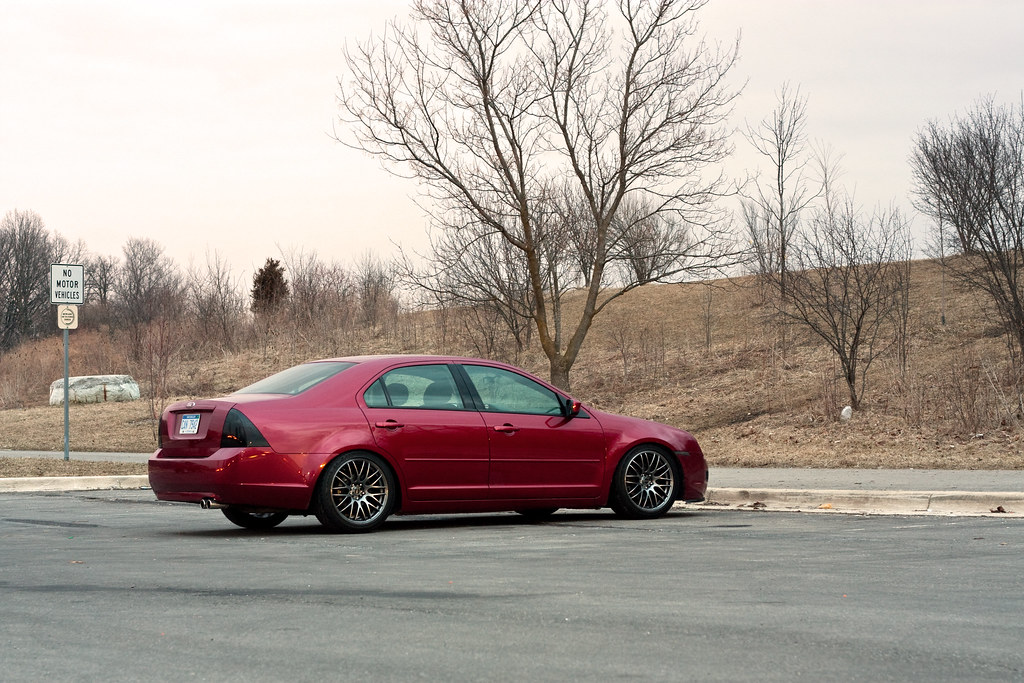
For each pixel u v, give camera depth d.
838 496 11.24
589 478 10.13
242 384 33.84
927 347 24.78
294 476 8.89
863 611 5.45
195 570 6.92
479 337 29.89
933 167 20.50
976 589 6.09
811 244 21.14
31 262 79.06
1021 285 20.31
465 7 19.50
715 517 10.42
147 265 87.19
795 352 27.30
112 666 4.38
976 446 16.33
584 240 21.52
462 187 20.00
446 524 9.91
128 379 33.12
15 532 9.29
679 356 29.52
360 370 9.48
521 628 5.06
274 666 4.36
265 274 55.66
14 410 32.81
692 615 5.35
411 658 4.48
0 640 4.86
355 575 6.68
